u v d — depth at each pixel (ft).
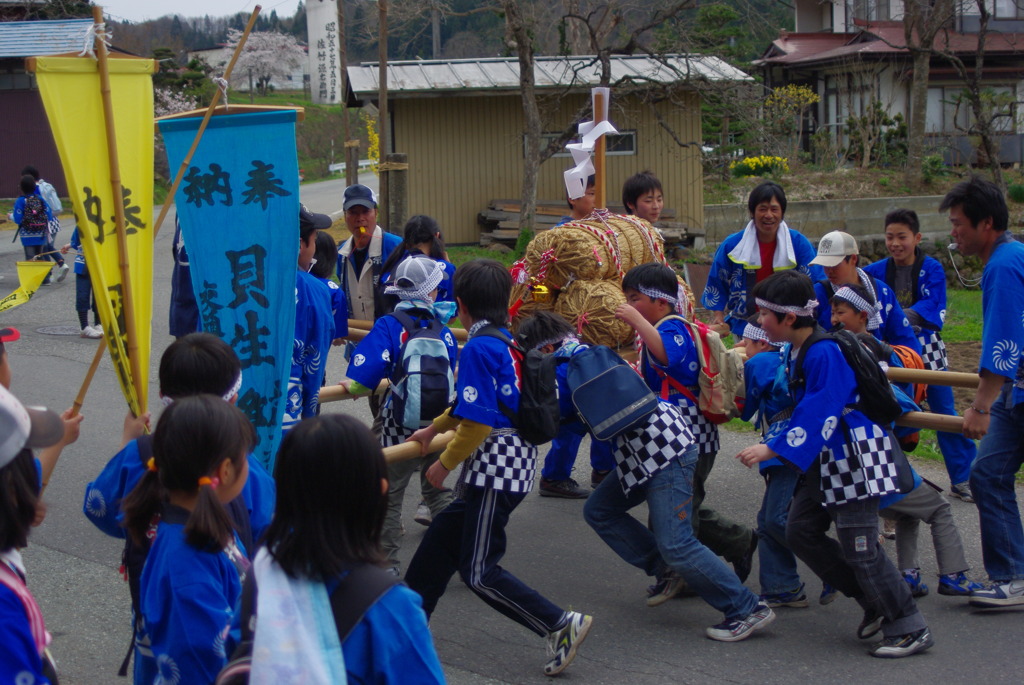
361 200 20.68
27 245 50.72
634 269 15.30
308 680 6.39
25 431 6.97
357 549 6.84
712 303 21.91
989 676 13.25
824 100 100.07
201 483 7.93
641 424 14.02
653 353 15.01
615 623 15.31
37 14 90.94
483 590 13.09
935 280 20.51
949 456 20.63
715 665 13.75
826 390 13.19
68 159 10.37
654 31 62.64
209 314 12.97
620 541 15.35
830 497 13.56
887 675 13.33
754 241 20.99
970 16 92.43
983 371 14.12
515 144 62.75
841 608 15.84
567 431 17.19
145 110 11.07
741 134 80.74
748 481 22.34
